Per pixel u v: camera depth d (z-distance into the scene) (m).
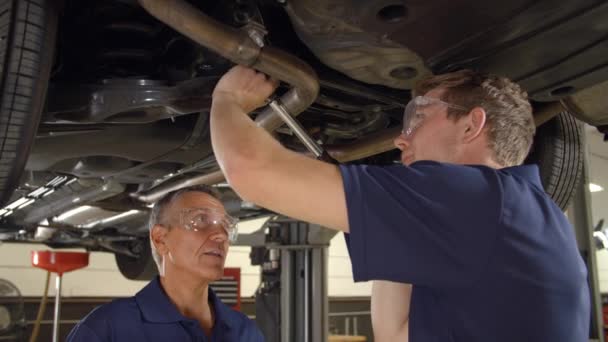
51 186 2.48
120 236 4.12
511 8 1.08
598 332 3.65
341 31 1.15
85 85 1.35
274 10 1.35
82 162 1.99
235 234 1.49
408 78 1.31
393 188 0.71
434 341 0.72
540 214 0.75
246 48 1.07
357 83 1.46
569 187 2.04
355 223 0.69
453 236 0.69
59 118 1.37
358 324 7.91
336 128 1.77
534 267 0.70
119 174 2.05
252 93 1.08
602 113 1.66
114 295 6.52
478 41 1.18
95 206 2.67
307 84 1.19
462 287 0.70
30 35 1.05
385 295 0.96
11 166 1.21
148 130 1.67
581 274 0.75
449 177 0.72
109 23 1.35
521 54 1.23
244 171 0.73
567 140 2.01
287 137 1.85
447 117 0.86
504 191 0.73
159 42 1.43
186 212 1.40
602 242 4.81
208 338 1.36
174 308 1.33
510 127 0.84
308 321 3.48
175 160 1.90
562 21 1.12
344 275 8.00
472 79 0.87
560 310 0.70
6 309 4.08
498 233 0.69
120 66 1.45
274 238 3.61
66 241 4.11
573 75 1.32
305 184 0.71
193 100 1.35
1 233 3.61
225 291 5.87
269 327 3.70
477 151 0.83
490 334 0.69
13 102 1.08
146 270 4.30
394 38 1.15
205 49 1.38
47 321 6.02
